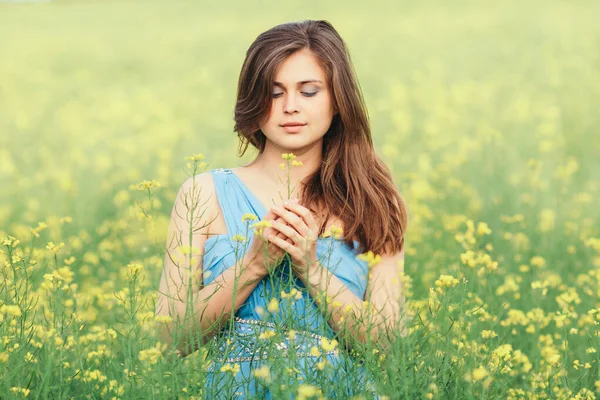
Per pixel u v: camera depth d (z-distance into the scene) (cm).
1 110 2048
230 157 1323
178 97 2191
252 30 3269
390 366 318
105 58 2861
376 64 2511
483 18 3198
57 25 3712
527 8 3328
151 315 375
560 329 530
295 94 364
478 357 354
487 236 768
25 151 1558
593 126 1561
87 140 1653
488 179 1057
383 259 388
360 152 383
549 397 395
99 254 730
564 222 818
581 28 2811
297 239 338
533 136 1484
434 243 722
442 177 1069
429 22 3225
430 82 2181
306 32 369
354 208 377
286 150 382
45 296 509
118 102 2030
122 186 1038
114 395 375
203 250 376
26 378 363
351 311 340
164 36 3284
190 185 381
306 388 284
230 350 338
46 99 2186
